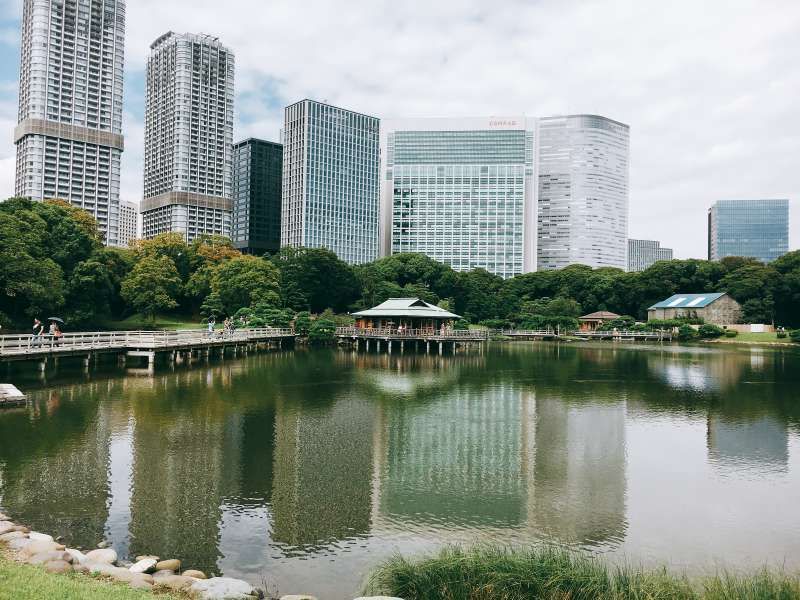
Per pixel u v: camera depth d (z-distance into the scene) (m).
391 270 132.50
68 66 162.75
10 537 13.89
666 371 58.62
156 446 25.28
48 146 159.50
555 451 26.83
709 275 137.38
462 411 35.69
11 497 18.81
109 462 22.67
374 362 64.81
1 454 23.20
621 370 59.38
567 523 18.64
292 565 15.20
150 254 103.38
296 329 87.81
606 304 144.12
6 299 62.94
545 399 40.53
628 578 13.66
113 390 38.03
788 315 127.88
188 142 197.50
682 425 32.38
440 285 132.25
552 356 77.00
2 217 58.88
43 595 10.19
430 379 50.56
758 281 124.00
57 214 77.88
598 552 16.69
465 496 20.73
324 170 198.88
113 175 169.88
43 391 36.84
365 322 93.25
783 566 15.94
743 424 32.69
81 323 79.75
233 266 99.25
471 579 13.09
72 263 75.38
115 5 170.12
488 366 62.78
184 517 17.83
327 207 199.62
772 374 56.09
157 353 61.16
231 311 97.88
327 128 199.38
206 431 28.11
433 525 18.16
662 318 131.38
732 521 19.00
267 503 19.31
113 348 47.88
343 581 14.45
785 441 28.92
